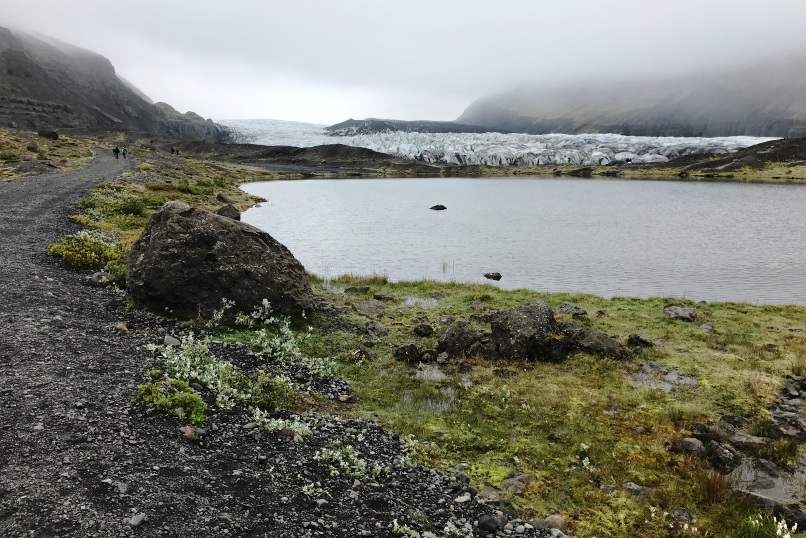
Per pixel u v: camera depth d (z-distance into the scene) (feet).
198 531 23.98
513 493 34.27
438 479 35.04
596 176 616.80
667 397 49.96
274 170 526.57
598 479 36.35
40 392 34.47
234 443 33.83
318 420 41.22
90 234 98.58
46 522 22.21
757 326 72.28
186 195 205.16
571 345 61.16
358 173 554.87
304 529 26.13
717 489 34.55
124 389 37.45
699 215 228.63
